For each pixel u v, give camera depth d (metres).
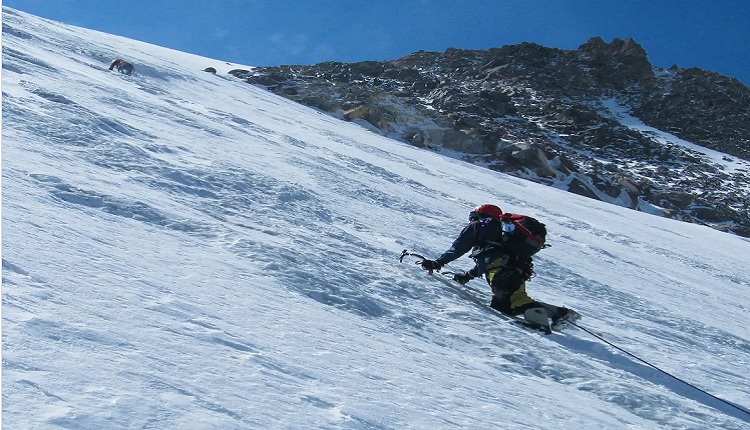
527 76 76.69
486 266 6.16
